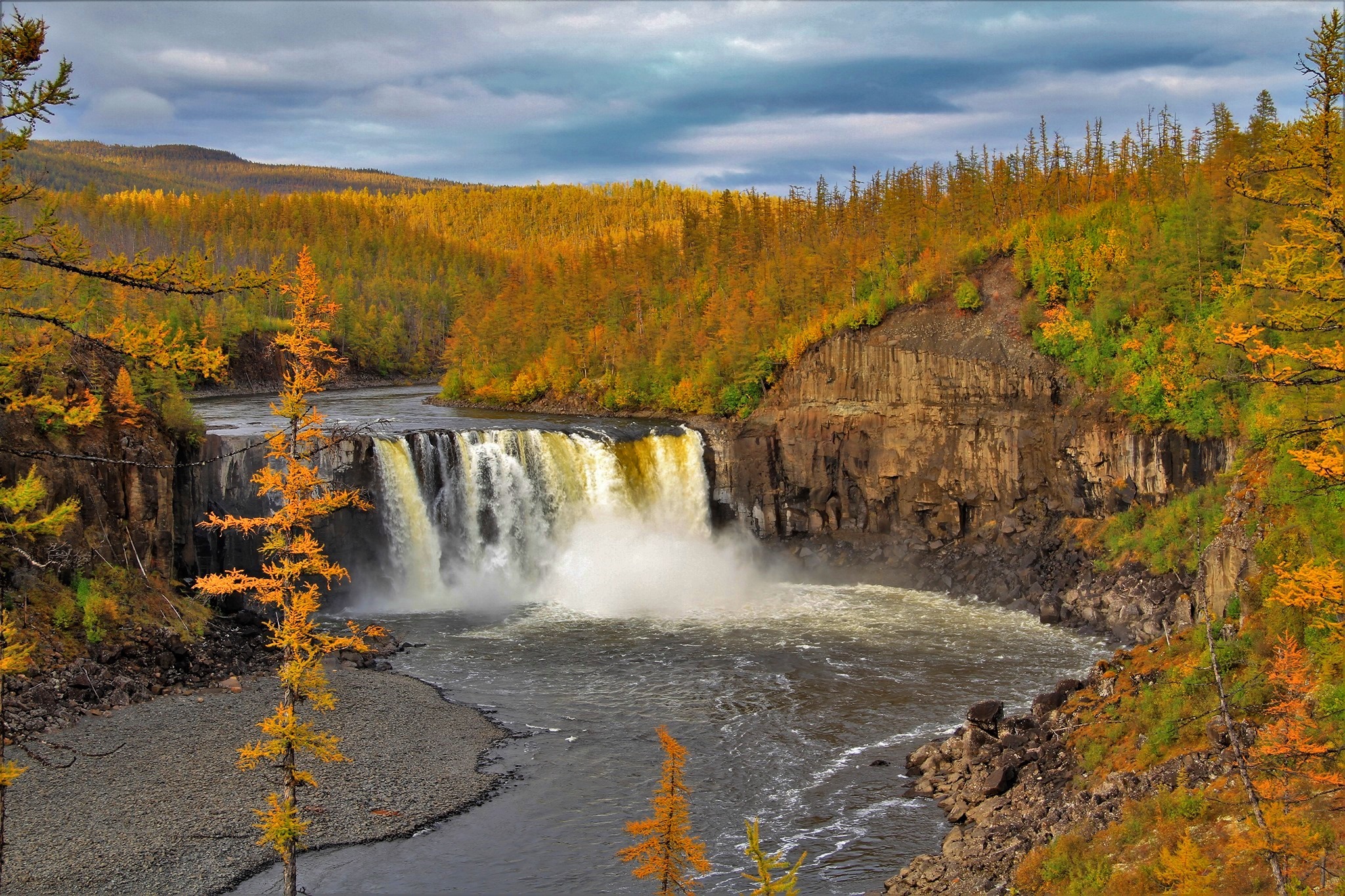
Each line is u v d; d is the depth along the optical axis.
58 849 35.38
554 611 71.38
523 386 129.62
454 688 54.00
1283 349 26.97
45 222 18.95
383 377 178.88
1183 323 78.56
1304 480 42.19
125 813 38.03
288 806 29.38
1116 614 66.12
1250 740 33.56
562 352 130.88
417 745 45.84
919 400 84.25
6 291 19.25
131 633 52.06
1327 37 25.52
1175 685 39.62
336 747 44.91
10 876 33.62
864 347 87.75
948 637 64.38
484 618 68.94
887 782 42.78
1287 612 38.25
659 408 115.50
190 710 47.81
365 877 35.03
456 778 42.78
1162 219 96.56
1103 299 81.81
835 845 37.38
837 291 107.31
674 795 25.36
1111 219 100.06
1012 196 133.62
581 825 39.00
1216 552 50.81
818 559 85.25
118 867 34.56
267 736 45.03
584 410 123.94
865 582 81.25
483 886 34.59
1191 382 71.69
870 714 50.53
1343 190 24.97
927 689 54.28
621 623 68.00
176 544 61.69
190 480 62.97
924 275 96.50
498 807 40.47
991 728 44.44
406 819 39.12
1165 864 27.55
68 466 53.50
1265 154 28.97
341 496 30.86
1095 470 76.31
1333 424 27.75
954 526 83.00
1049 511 78.81
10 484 50.72
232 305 146.88
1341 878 24.05
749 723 49.44
